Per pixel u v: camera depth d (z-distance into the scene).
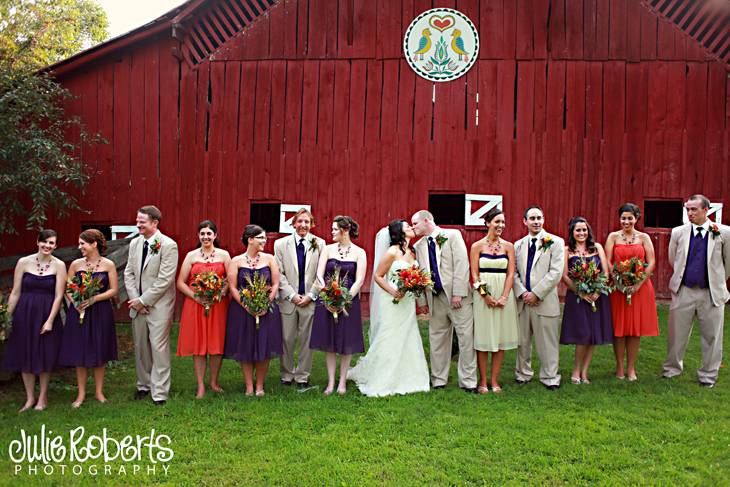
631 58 9.64
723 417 5.11
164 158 10.04
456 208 13.18
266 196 9.94
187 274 5.94
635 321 6.14
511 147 9.72
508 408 5.39
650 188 9.57
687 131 9.55
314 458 4.36
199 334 5.79
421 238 6.12
